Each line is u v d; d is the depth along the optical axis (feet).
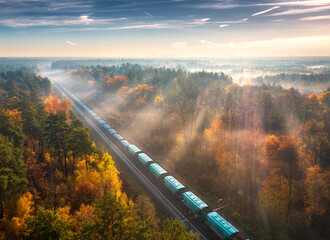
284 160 179.32
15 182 121.70
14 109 256.11
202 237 141.18
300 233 148.25
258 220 162.71
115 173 164.04
